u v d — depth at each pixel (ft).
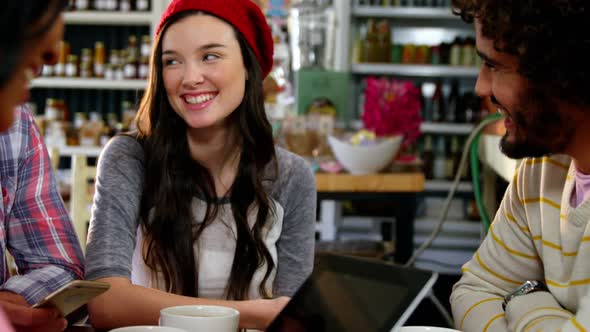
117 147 5.56
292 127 11.16
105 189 5.39
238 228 5.48
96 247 5.18
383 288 3.20
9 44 1.85
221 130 5.53
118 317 4.83
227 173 5.61
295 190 5.79
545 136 3.69
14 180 5.21
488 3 3.55
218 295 5.52
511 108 3.70
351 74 19.77
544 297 4.11
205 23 5.26
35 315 3.81
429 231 19.30
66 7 2.11
